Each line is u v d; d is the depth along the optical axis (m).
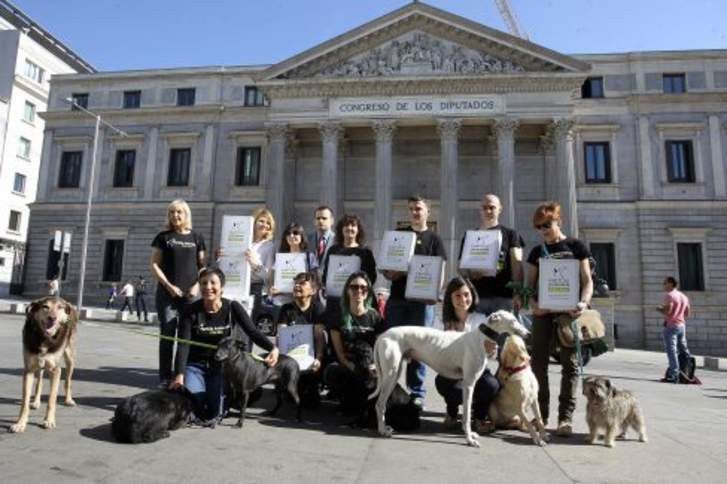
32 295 41.66
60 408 7.38
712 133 35.56
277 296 9.05
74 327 7.66
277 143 34.34
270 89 34.69
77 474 4.88
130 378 9.94
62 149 43.28
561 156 31.70
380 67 34.16
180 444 6.00
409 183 37.94
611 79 37.00
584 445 6.63
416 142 38.25
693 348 33.69
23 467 4.98
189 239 9.02
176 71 42.12
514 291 7.86
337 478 5.07
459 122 32.72
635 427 6.91
